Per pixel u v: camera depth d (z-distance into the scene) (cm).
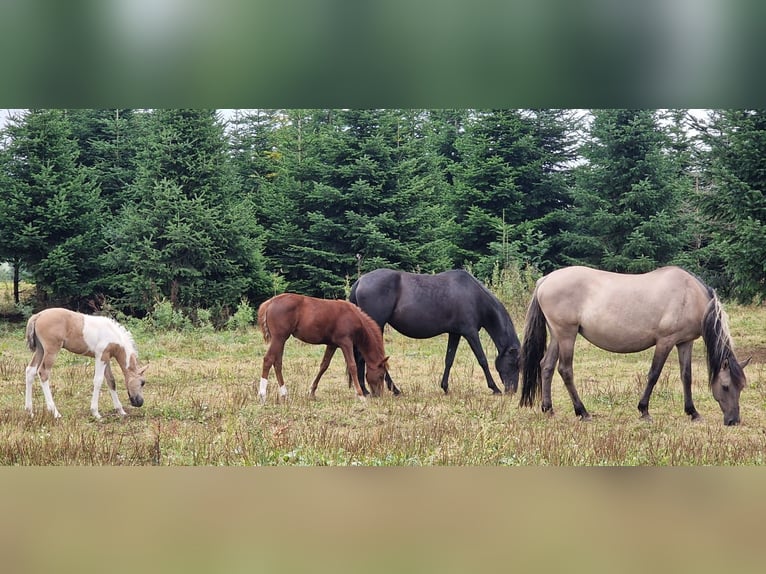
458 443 853
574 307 1049
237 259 2228
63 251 2167
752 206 1480
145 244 2133
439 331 1265
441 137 3441
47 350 988
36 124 2184
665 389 1255
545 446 822
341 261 2412
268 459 769
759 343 1673
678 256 2373
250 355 1609
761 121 1499
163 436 873
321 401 1120
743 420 1027
